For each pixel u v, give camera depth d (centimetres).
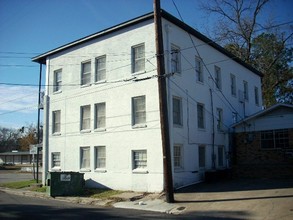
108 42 2316
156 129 1967
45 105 2697
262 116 2477
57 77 2686
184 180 2028
